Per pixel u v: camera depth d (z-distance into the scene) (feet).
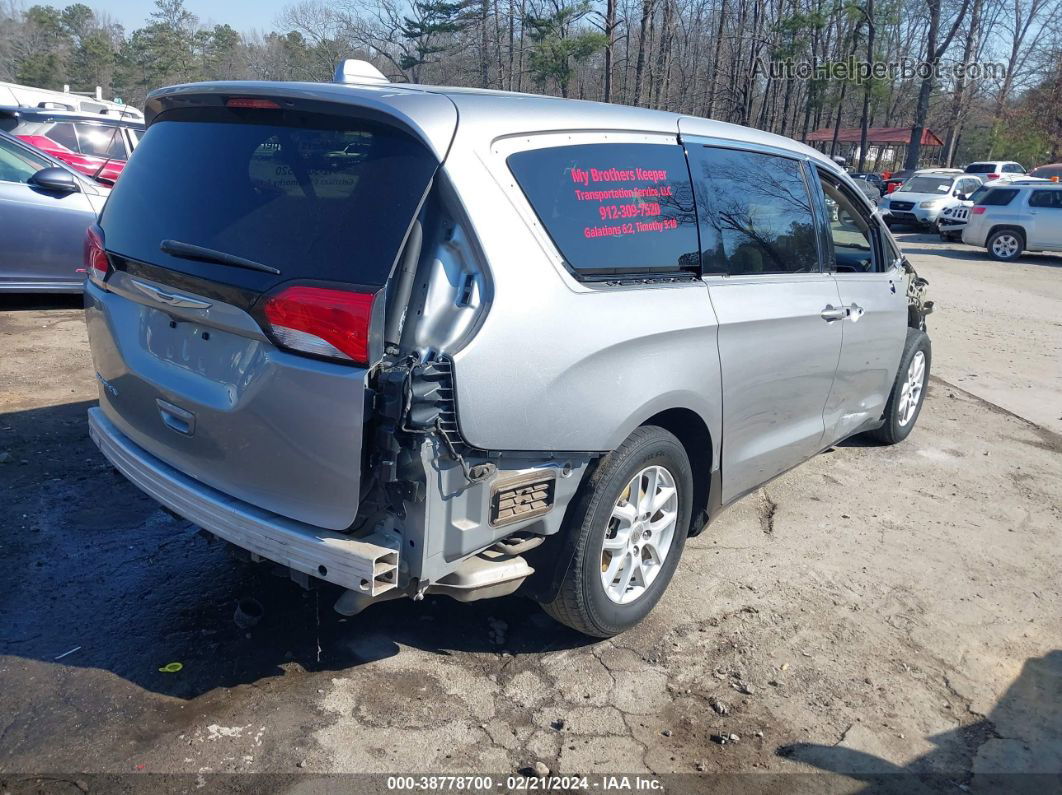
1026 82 173.68
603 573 10.69
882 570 13.75
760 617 12.09
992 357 30.48
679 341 10.71
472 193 8.57
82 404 18.28
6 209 24.29
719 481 12.39
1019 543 15.11
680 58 154.92
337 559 8.30
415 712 9.62
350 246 8.32
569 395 9.26
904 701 10.49
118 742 8.85
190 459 9.61
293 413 8.39
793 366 13.42
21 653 10.14
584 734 9.49
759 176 13.10
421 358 8.21
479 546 8.92
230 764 8.66
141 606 11.25
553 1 109.81
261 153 9.33
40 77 260.21
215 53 266.16
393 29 162.81
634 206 10.53
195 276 9.06
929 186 84.17
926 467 18.66
